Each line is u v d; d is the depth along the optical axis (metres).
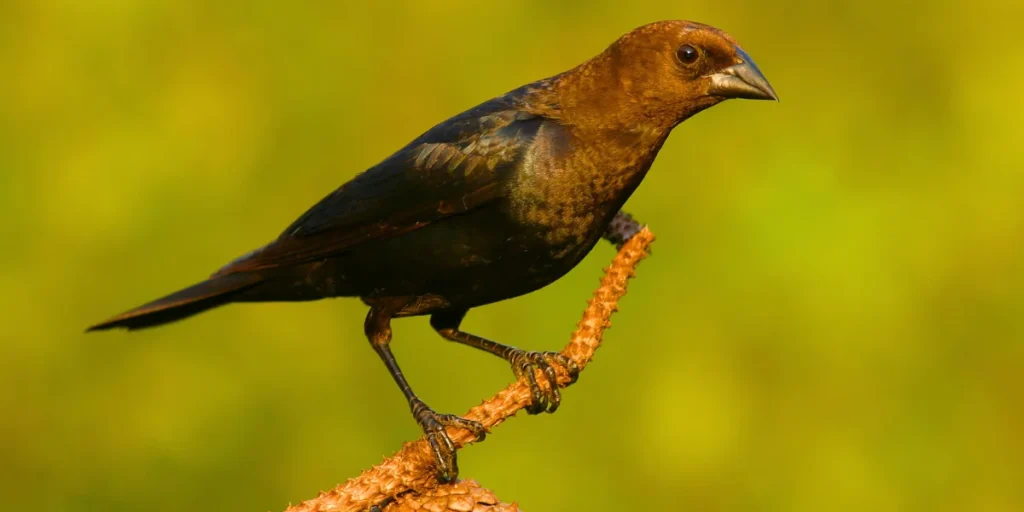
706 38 7.90
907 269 13.60
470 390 12.63
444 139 8.20
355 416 12.93
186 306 8.75
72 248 13.38
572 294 12.74
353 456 12.75
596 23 14.17
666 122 8.06
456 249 8.23
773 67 14.68
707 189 13.86
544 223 8.08
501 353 8.43
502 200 8.05
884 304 13.30
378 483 6.18
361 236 8.37
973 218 14.02
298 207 13.65
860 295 13.30
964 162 14.30
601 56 8.12
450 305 8.55
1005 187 14.11
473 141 8.10
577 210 8.08
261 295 8.83
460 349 12.75
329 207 8.45
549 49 14.13
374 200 8.27
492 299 8.51
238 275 8.66
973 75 14.53
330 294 8.74
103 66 14.10
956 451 13.09
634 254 7.27
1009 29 14.66
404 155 8.30
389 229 8.28
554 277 8.36
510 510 6.31
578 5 14.20
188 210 13.48
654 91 7.94
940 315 13.64
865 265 13.38
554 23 14.20
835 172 14.00
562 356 7.22
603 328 7.24
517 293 8.46
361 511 6.15
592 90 8.08
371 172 8.36
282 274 8.66
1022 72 14.50
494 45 14.03
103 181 13.50
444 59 13.98
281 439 12.93
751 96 7.88
